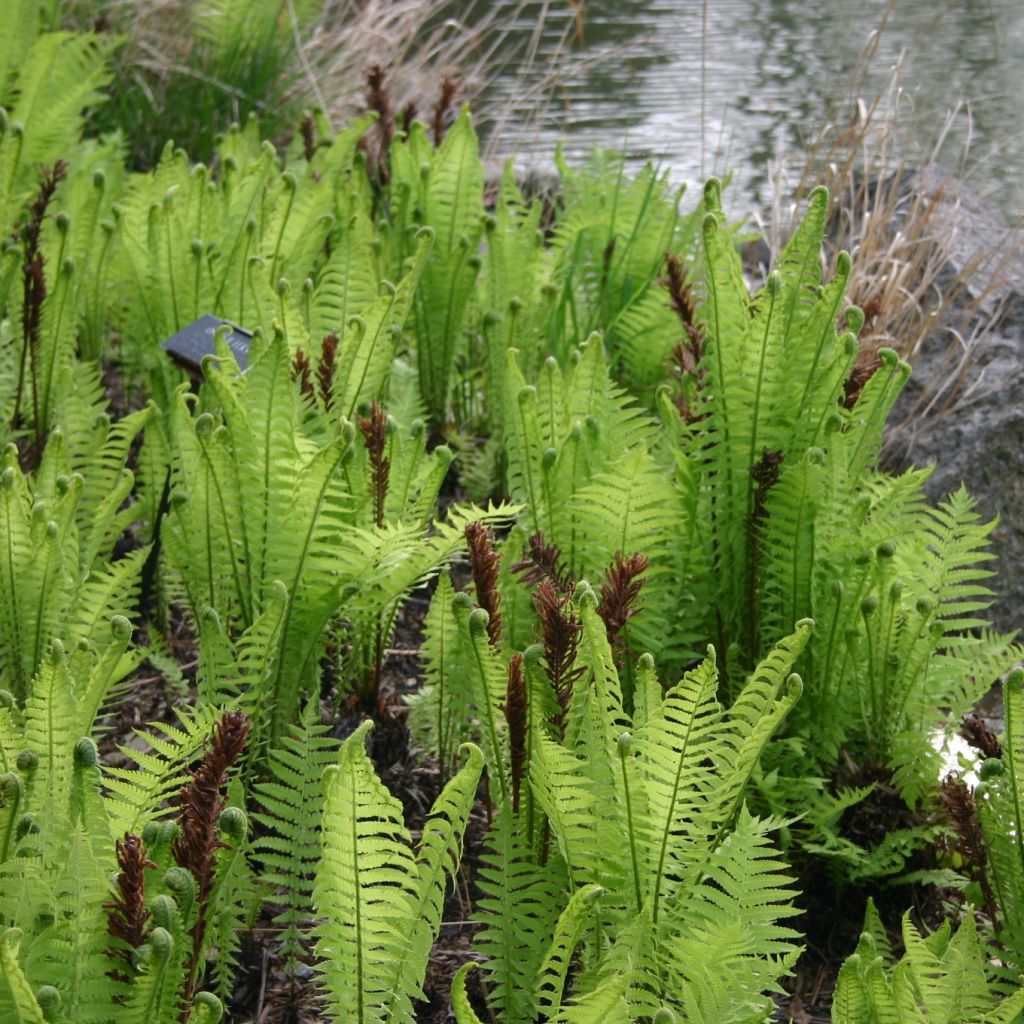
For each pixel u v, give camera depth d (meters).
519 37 8.25
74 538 2.40
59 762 1.73
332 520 2.29
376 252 3.54
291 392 2.40
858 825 2.34
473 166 3.63
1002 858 2.06
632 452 2.31
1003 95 6.65
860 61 4.94
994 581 3.65
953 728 2.40
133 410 3.57
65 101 3.96
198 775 1.60
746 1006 1.66
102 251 3.42
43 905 1.60
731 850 1.80
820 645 2.40
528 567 2.19
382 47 6.56
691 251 3.98
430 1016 2.02
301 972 2.04
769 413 2.45
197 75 5.29
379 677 2.61
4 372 3.08
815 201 2.44
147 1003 1.51
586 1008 1.52
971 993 1.78
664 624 2.44
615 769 1.79
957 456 3.77
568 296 3.60
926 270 4.24
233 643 2.39
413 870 1.67
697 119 6.64
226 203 3.57
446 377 3.58
